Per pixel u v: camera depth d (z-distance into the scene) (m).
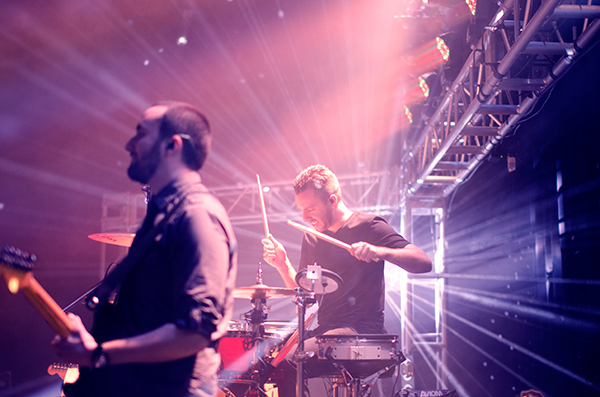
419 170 6.50
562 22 4.22
